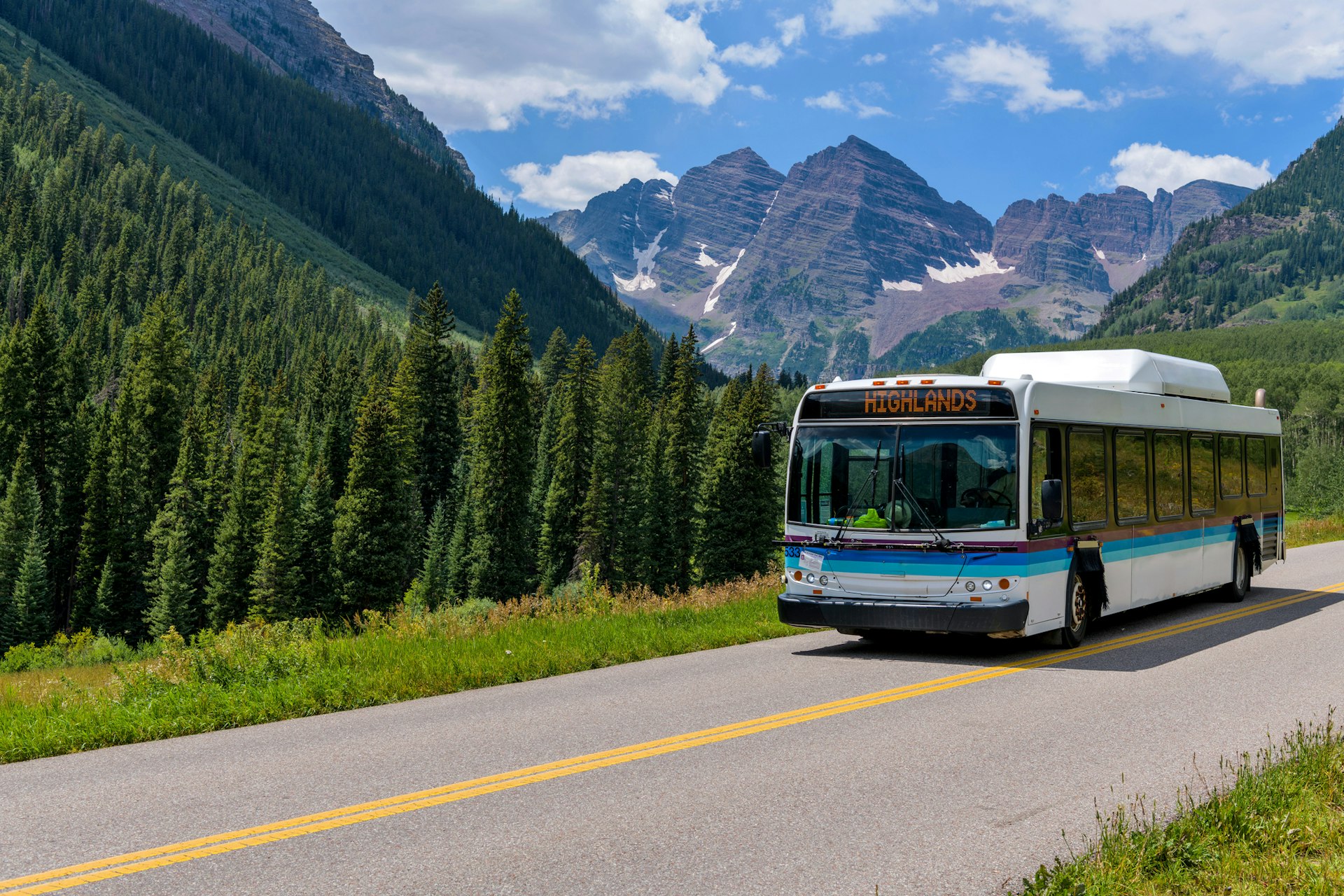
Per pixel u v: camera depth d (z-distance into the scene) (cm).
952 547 1248
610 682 1136
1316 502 9194
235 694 1023
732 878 520
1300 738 764
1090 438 1420
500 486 7831
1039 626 1268
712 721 912
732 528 8069
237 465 9569
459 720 932
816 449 1355
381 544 6881
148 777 734
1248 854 550
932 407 1291
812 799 665
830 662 1264
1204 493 1819
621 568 8638
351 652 1295
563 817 625
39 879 515
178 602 7600
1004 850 566
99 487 8731
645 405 11594
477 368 14988
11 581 7856
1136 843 550
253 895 494
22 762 808
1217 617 1712
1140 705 985
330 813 633
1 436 9356
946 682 1109
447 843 575
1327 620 1648
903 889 507
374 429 7031
